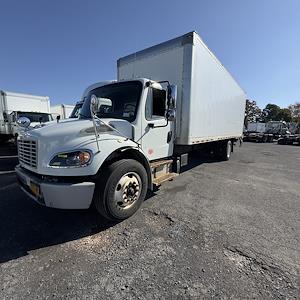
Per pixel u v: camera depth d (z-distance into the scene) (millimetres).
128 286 2143
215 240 2994
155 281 2215
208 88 6297
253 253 2707
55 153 2947
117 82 4352
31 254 2650
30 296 2006
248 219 3680
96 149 3033
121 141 3408
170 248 2793
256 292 2082
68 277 2260
